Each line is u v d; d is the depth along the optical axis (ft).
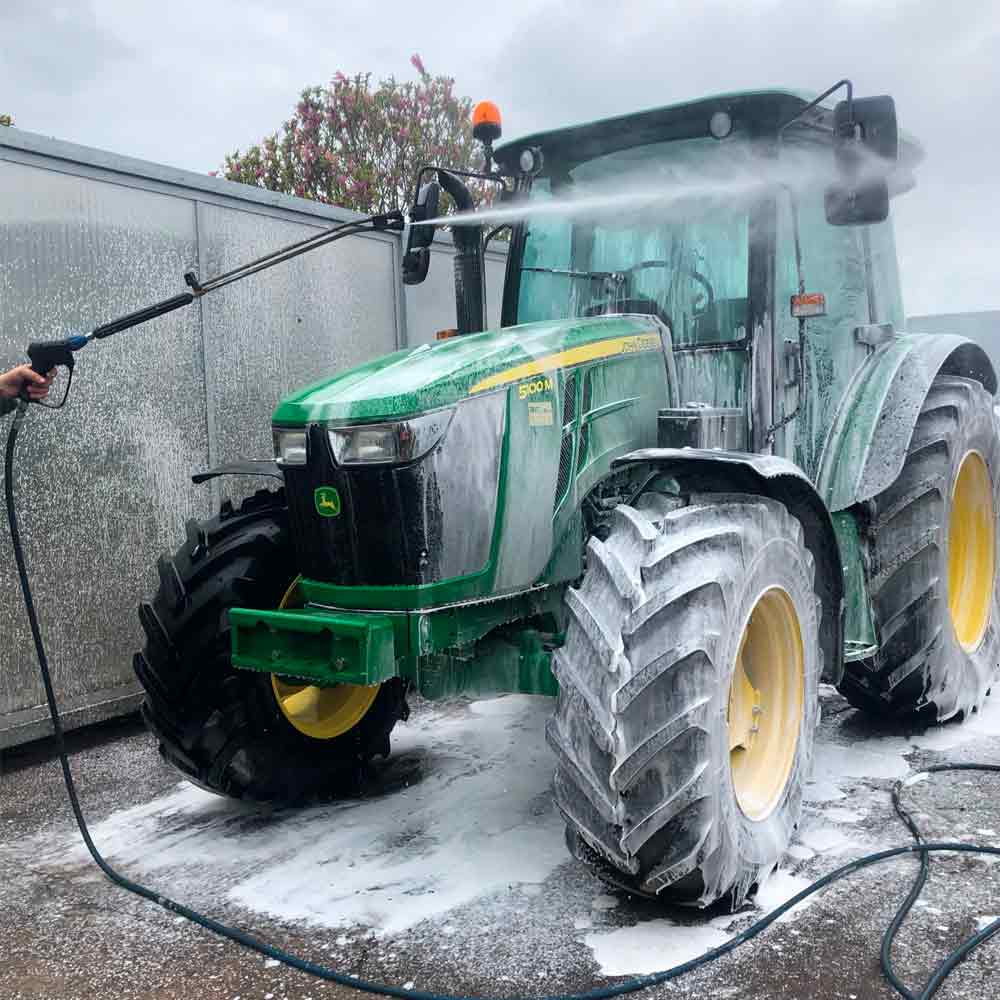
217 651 9.88
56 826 10.55
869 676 11.85
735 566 7.96
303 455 8.67
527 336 9.68
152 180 14.51
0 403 9.19
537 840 9.60
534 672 9.27
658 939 7.62
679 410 9.83
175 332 14.88
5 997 7.18
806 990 6.83
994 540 13.69
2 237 12.64
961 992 6.73
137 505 14.33
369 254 18.44
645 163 11.23
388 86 35.37
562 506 9.53
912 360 11.95
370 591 8.51
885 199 9.45
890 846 9.08
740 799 8.45
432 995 6.95
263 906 8.47
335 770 10.90
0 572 12.65
